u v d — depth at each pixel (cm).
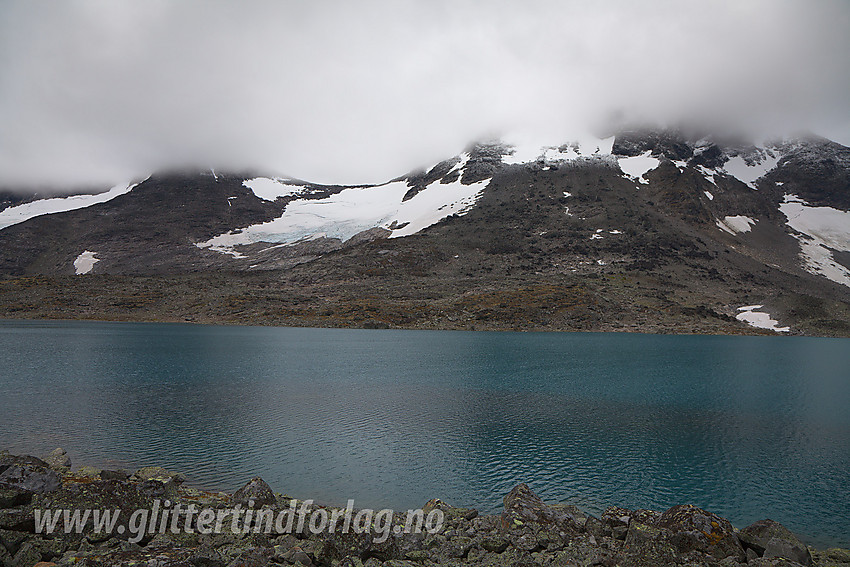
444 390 5872
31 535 1595
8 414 4234
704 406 5378
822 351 11981
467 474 3148
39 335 11731
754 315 16800
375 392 5656
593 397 5669
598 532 1975
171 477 2766
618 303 16888
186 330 13900
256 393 5431
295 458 3325
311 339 12294
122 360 7819
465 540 1911
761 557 1786
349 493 2781
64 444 3431
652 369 8156
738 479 3183
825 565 1964
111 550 1595
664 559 1689
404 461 3341
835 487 3070
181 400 4966
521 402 5275
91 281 19488
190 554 1540
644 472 3278
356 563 1669
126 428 3881
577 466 3350
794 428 4475
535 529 1970
